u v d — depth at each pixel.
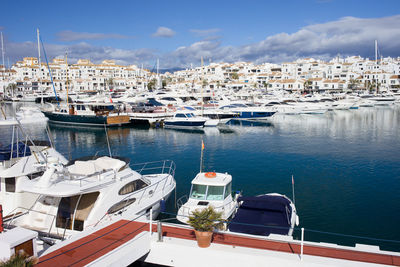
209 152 33.09
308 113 67.56
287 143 37.34
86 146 37.72
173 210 17.33
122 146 37.38
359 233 15.09
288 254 8.84
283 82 118.75
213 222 9.43
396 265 8.22
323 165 27.23
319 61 148.38
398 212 17.34
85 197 12.36
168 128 50.88
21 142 16.27
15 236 7.93
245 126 52.34
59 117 53.09
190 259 9.30
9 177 12.85
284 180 23.19
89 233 10.20
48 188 11.53
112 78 133.88
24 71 133.25
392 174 24.41
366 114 67.25
